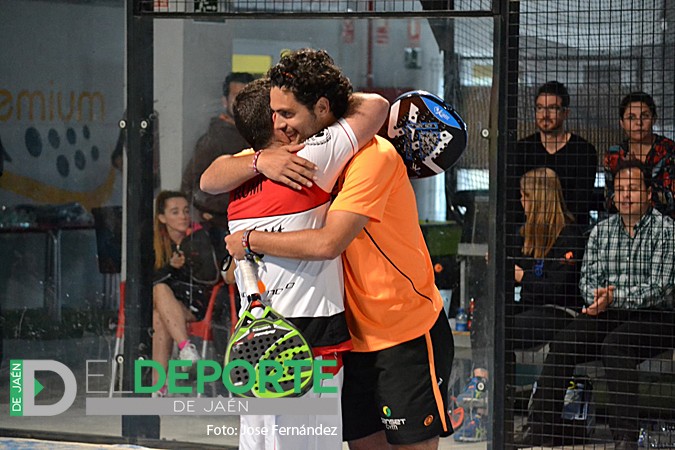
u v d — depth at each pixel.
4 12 13.21
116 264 13.06
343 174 8.64
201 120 12.77
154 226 12.77
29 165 13.34
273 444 8.66
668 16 12.09
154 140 12.70
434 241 12.13
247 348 8.43
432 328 9.14
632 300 12.26
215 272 12.77
